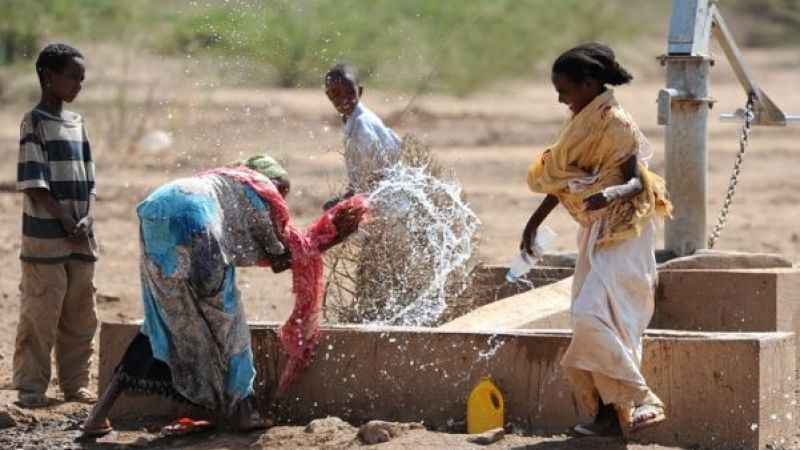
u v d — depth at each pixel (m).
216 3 92.50
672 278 28.61
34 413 26.17
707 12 30.80
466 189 65.38
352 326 25.02
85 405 27.00
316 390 24.94
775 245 48.81
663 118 29.97
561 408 23.36
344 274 27.31
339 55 96.38
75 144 26.98
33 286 26.59
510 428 23.64
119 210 58.72
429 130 88.12
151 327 23.69
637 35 127.19
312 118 83.44
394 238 27.05
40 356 26.92
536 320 26.19
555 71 21.61
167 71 91.56
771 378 22.72
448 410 24.09
